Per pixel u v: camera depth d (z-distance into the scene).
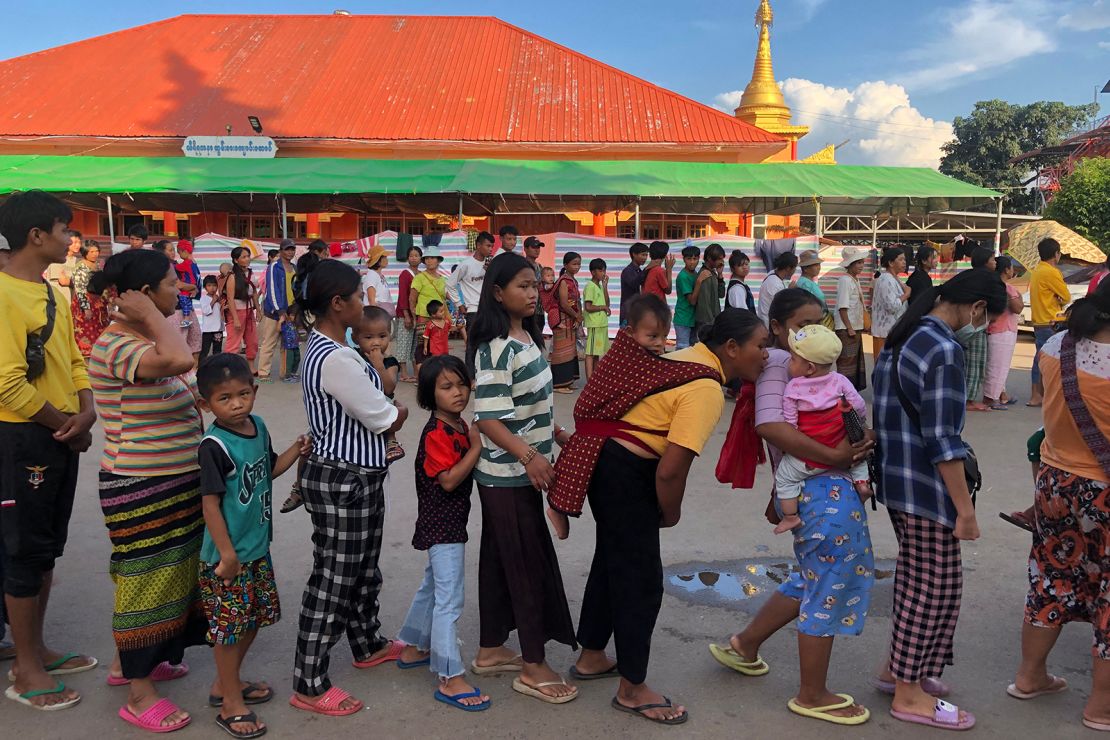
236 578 2.96
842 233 26.14
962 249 13.84
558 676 3.30
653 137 21.52
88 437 3.32
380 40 26.30
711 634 3.81
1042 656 3.22
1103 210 28.66
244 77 23.97
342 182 16.12
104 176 16.42
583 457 3.04
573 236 13.63
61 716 3.10
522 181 16.39
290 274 10.37
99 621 3.90
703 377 2.91
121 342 2.95
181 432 3.07
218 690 3.17
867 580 3.06
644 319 2.97
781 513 3.12
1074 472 3.05
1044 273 8.78
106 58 24.52
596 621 3.34
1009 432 7.76
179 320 9.38
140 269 2.90
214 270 13.88
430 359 3.36
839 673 3.47
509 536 3.19
